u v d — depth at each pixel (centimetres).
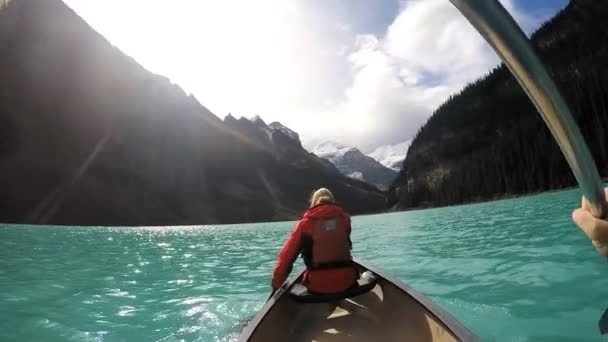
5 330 460
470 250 853
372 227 2247
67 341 424
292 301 381
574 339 356
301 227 358
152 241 1969
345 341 323
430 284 581
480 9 41
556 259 655
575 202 2244
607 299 444
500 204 3669
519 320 409
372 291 409
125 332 450
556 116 52
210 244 1733
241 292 646
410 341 312
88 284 734
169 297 618
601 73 6456
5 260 1068
